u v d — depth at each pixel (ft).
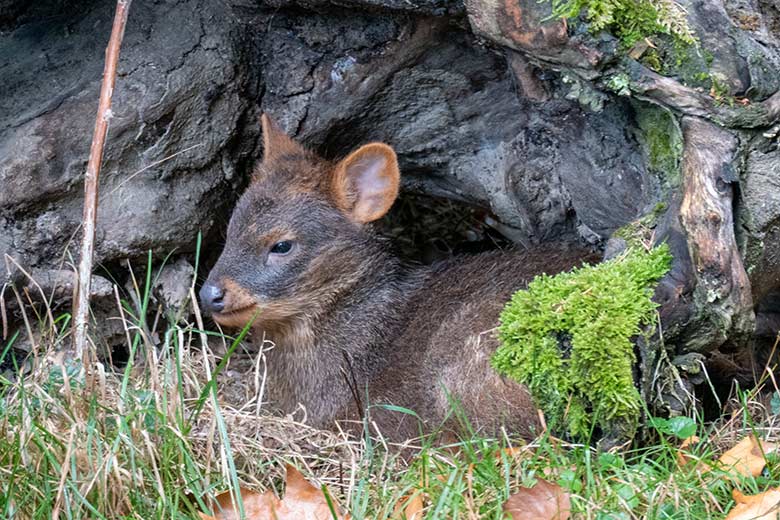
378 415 31.58
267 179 34.22
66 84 35.45
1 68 35.70
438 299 33.24
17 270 33.94
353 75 36.29
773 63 27.48
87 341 29.48
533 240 36.63
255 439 28.94
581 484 24.50
